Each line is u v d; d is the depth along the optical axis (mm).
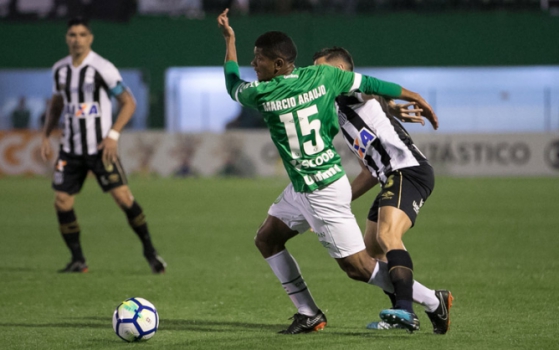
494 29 104562
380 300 26703
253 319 23656
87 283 30469
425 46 105000
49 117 33406
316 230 20328
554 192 71562
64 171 32844
